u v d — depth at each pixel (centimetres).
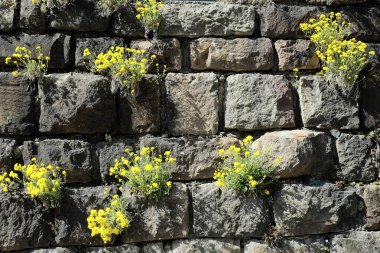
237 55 401
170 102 387
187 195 369
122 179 371
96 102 372
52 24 384
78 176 363
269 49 406
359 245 378
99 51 388
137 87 380
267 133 390
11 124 362
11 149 360
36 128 367
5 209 346
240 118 391
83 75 379
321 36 405
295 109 402
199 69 399
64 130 369
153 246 362
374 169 397
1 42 375
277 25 412
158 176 358
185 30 400
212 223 367
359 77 412
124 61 374
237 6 408
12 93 366
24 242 346
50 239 352
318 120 398
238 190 371
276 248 371
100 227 344
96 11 391
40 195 346
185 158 377
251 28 407
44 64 373
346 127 400
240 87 395
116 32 394
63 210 354
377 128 405
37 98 370
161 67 394
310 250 373
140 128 380
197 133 387
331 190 382
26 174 343
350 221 384
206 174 379
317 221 376
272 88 397
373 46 421
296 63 408
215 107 390
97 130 372
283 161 379
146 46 394
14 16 380
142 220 359
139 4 395
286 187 378
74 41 388
